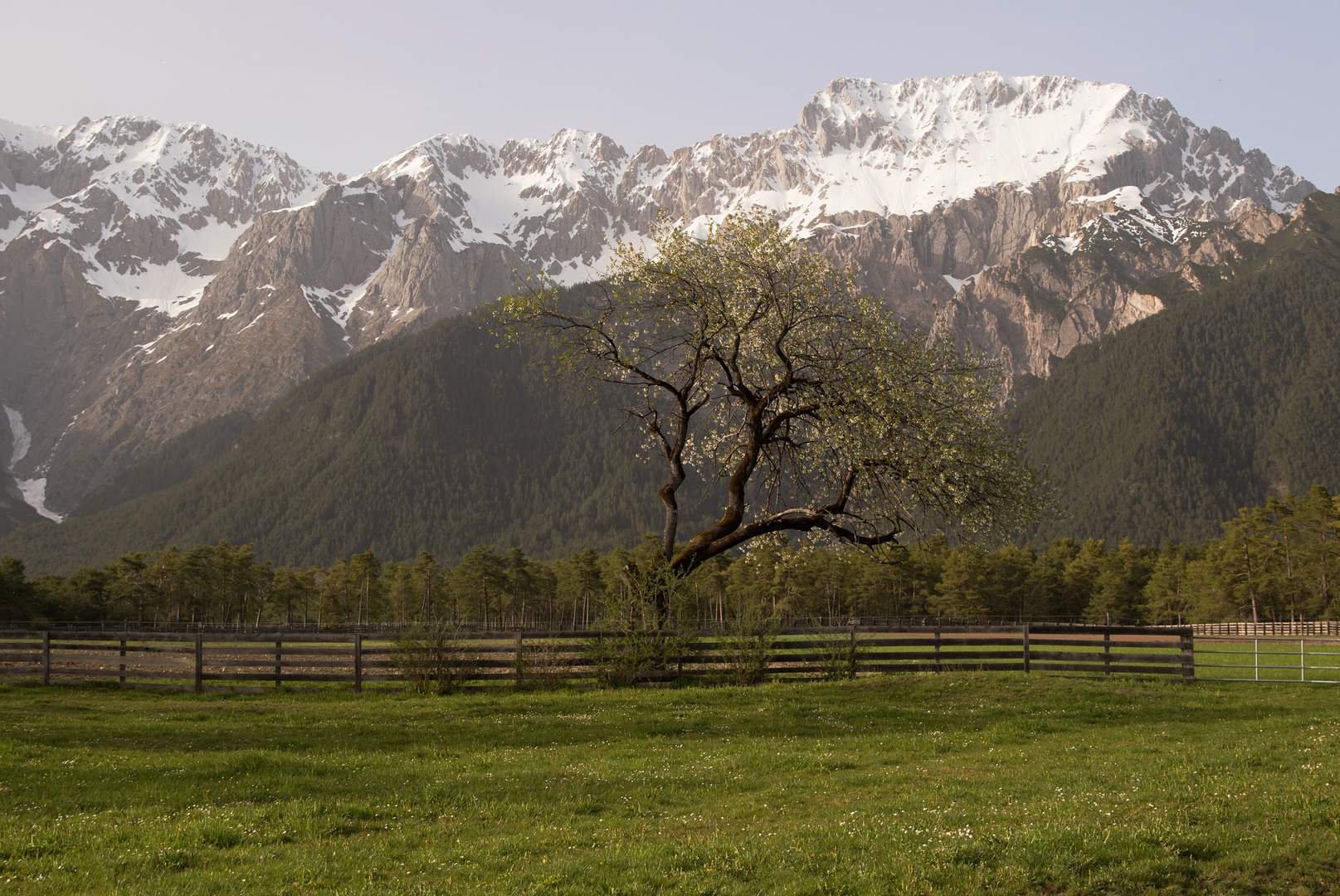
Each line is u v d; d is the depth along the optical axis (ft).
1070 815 32.32
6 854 30.30
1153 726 59.11
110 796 39.24
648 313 87.92
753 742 54.34
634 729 58.70
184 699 79.25
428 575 441.68
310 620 506.07
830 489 90.84
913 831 30.94
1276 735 52.49
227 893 26.02
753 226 85.97
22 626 359.87
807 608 387.55
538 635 82.84
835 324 86.22
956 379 84.17
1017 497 84.43
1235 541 334.24
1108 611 384.27
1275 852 27.22
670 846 30.25
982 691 74.79
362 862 29.27
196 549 421.59
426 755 50.62
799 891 25.39
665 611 85.15
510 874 27.48
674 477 91.04
